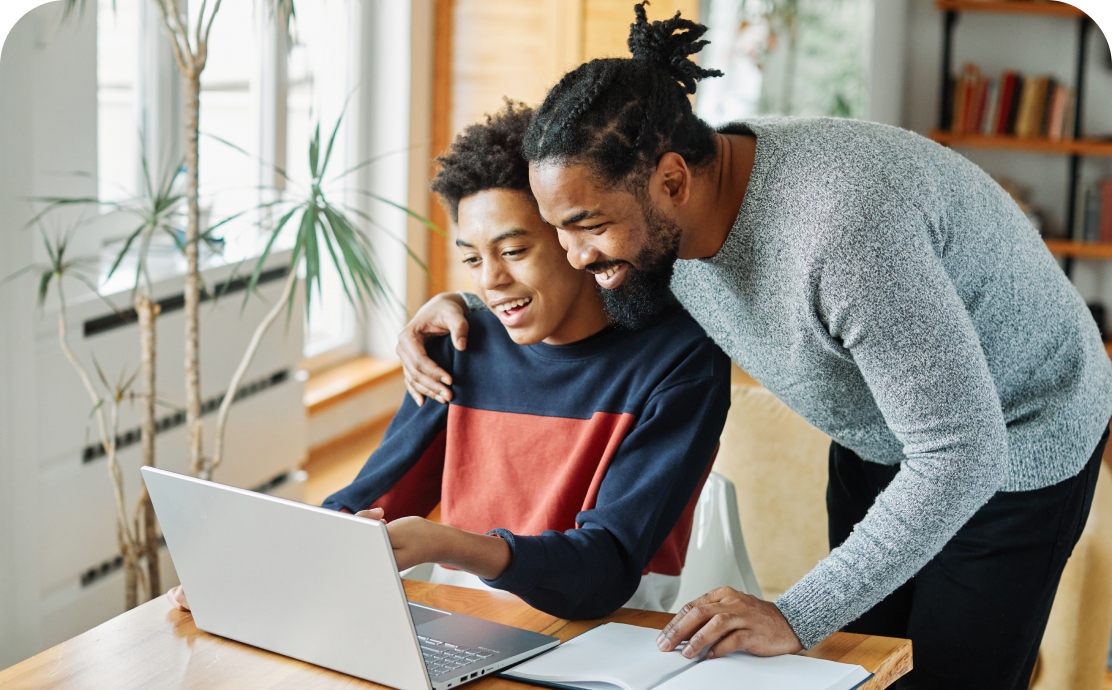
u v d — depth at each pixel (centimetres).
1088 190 478
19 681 108
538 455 145
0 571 224
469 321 155
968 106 484
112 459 220
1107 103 483
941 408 109
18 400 220
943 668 148
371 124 427
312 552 104
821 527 200
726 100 434
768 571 204
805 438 201
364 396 411
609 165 110
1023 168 497
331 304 425
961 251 122
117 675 109
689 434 135
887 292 109
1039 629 146
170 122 295
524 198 134
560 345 146
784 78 430
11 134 211
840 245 111
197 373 218
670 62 117
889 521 112
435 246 447
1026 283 130
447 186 138
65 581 237
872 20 414
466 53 432
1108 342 476
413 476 152
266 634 113
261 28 342
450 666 108
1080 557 182
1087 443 138
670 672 107
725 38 429
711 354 140
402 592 99
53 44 244
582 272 141
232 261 277
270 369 296
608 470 136
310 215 215
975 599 143
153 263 267
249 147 347
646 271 120
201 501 111
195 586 117
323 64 402
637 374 141
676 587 146
